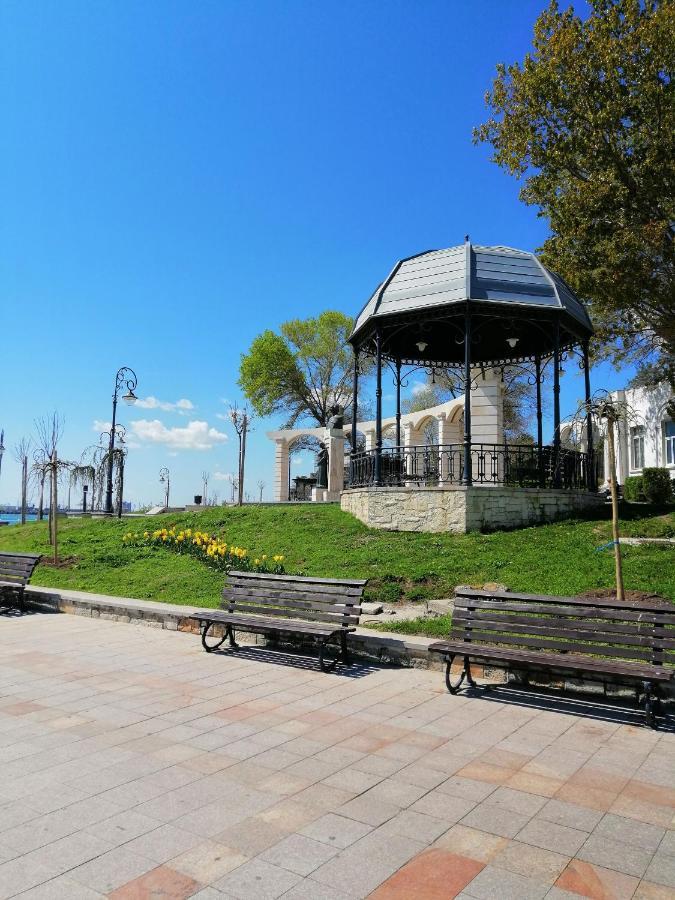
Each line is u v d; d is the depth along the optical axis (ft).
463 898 9.07
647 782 13.23
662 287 49.98
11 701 18.71
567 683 19.81
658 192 48.06
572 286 52.29
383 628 25.70
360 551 39.99
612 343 72.18
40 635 28.60
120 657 24.41
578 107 49.11
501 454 51.01
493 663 20.92
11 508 175.52
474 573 33.40
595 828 11.19
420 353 58.95
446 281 44.80
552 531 39.81
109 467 82.17
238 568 38.60
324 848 10.43
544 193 54.49
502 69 53.16
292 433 104.37
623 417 28.63
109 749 14.89
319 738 15.74
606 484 84.23
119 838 10.73
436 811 11.80
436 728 16.55
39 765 13.93
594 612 18.89
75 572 43.75
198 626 28.84
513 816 11.63
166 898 9.02
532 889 9.31
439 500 42.98
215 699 19.02
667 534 36.73
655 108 47.16
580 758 14.53
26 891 9.16
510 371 67.36
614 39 47.32
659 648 17.74
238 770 13.70
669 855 10.31
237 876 9.59
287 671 22.41
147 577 40.01
